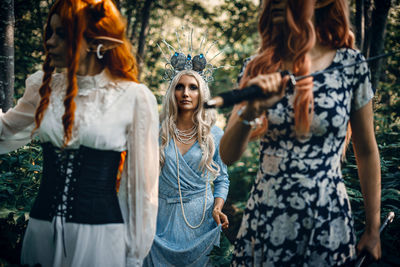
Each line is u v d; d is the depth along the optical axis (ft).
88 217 6.53
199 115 11.05
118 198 7.16
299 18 5.78
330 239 5.97
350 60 6.09
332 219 6.00
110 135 6.59
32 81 7.41
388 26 22.59
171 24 34.63
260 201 6.31
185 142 11.12
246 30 32.60
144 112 6.88
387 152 13.34
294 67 5.85
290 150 6.05
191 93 11.07
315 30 6.18
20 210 9.32
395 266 8.35
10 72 11.68
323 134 5.94
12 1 11.71
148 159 6.95
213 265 10.47
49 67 6.86
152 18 33.04
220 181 11.46
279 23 6.21
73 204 6.55
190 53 13.24
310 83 5.74
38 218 6.72
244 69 6.84
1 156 10.75
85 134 6.53
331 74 5.97
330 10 6.09
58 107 6.74
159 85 29.94
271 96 5.44
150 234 7.10
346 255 6.11
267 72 6.23
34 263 6.87
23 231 8.65
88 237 6.53
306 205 5.95
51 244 6.70
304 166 5.98
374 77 17.01
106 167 6.70
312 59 6.14
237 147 6.26
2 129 7.52
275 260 6.08
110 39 6.59
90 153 6.59
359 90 6.16
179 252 10.40
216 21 33.78
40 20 21.43
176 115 11.15
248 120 5.78
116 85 6.81
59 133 6.62
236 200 22.75
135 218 7.03
